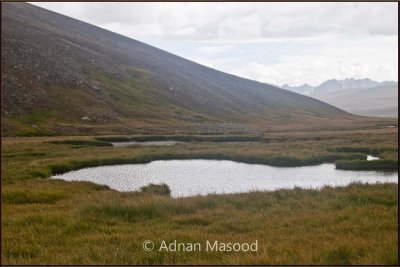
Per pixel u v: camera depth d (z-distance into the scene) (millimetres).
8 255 10719
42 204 18594
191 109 141375
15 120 82562
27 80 100688
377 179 33125
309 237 11719
